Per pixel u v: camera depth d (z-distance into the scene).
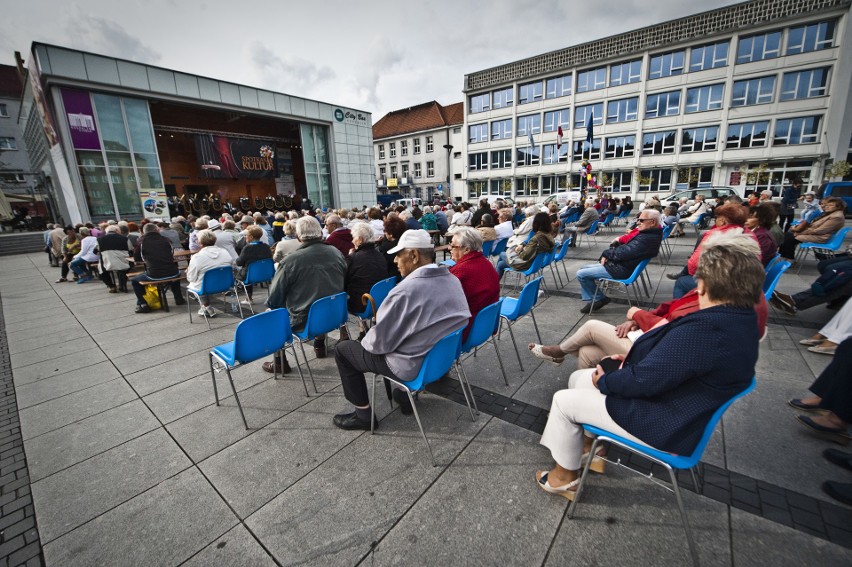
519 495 2.02
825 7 20.97
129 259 7.47
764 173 23.69
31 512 2.05
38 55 12.95
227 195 24.31
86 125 14.31
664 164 26.89
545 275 7.06
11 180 32.19
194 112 21.58
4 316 6.09
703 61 24.69
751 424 2.48
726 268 1.43
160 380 3.57
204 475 2.28
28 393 3.41
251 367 3.76
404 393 2.80
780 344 3.62
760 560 1.60
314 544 1.78
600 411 1.75
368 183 26.55
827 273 3.90
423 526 1.85
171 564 1.71
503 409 2.82
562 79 30.00
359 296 3.86
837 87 21.30
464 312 2.36
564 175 31.25
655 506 1.90
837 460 2.10
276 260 5.46
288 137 25.41
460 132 38.38
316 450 2.46
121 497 2.13
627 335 2.53
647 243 4.20
